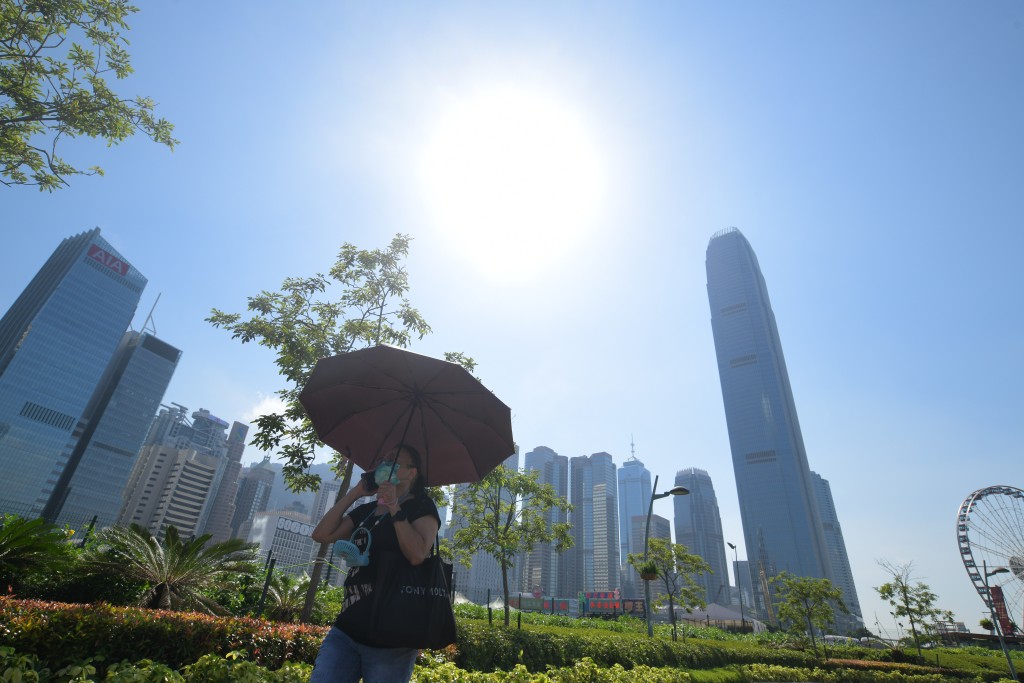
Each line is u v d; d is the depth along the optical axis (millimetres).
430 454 3291
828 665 27047
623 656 14797
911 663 35156
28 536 8836
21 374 176000
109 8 10820
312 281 13711
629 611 44812
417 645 2355
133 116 11953
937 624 39531
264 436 12242
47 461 179875
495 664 10844
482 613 23812
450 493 20297
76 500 198375
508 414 3232
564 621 29703
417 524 2506
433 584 2496
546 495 20844
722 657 21047
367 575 2457
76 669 4426
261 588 12594
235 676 4469
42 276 198500
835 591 38000
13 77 10734
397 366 3018
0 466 168000
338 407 3207
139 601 10086
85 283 198375
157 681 4148
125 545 10523
